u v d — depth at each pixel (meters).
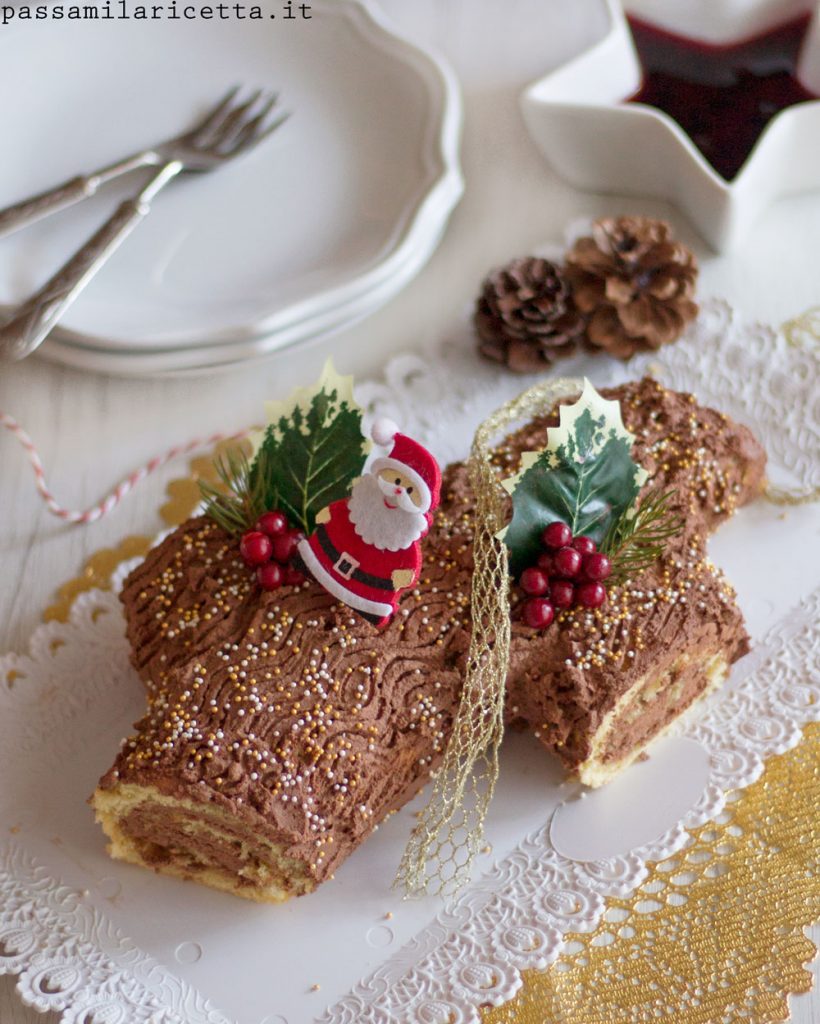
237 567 0.60
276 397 0.69
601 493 0.60
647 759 0.61
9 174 0.71
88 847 0.59
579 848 0.59
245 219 0.71
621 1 0.75
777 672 0.62
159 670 0.59
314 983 0.56
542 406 0.65
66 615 0.63
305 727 0.57
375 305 0.68
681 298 0.68
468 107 0.76
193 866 0.58
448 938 0.57
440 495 0.62
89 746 0.61
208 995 0.56
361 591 0.58
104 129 0.73
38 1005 0.55
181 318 0.68
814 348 0.69
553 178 0.75
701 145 0.73
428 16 0.78
